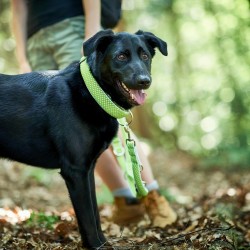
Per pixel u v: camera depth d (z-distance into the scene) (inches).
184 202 254.5
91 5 166.4
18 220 170.7
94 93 134.0
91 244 134.4
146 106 790.5
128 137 150.9
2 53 587.5
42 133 136.6
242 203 210.8
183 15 691.4
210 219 157.2
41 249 140.8
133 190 148.4
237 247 142.8
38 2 174.1
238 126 630.5
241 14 547.2
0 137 137.6
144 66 137.3
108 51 136.9
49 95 136.7
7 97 138.1
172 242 144.3
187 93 808.9
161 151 642.2
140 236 163.3
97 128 135.1
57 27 171.9
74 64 142.8
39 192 289.6
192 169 503.8
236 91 638.5
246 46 590.2
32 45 179.6
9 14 561.3
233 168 474.6
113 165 180.1
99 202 255.9
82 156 134.0
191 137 836.6
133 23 717.3
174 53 791.7
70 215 186.9
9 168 334.6
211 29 677.9
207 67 768.9
